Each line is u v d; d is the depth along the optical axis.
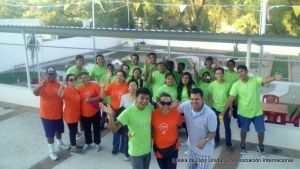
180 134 6.96
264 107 6.88
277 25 23.23
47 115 5.64
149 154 4.24
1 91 9.70
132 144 4.13
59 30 7.66
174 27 28.98
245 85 5.61
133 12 29.69
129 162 5.72
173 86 5.93
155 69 7.00
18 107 9.16
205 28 28.31
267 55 21.08
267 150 6.19
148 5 28.88
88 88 5.87
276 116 6.64
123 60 8.40
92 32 7.41
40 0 32.56
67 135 7.10
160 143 4.12
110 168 5.50
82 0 31.53
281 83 12.08
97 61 7.41
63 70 17.84
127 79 6.86
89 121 6.02
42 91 5.52
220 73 5.88
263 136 5.83
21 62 19.05
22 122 7.91
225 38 6.30
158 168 5.52
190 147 4.29
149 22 29.42
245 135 5.93
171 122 4.05
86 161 5.79
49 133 5.75
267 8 13.38
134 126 4.02
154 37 7.07
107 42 27.03
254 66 16.73
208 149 4.15
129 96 5.22
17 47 18.69
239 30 26.86
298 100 10.05
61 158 5.93
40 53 20.00
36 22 22.00
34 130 7.38
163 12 29.41
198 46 25.42
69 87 5.75
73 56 22.86
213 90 6.02
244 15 26.84
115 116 5.45
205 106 4.01
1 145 6.55
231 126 6.67
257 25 25.94
